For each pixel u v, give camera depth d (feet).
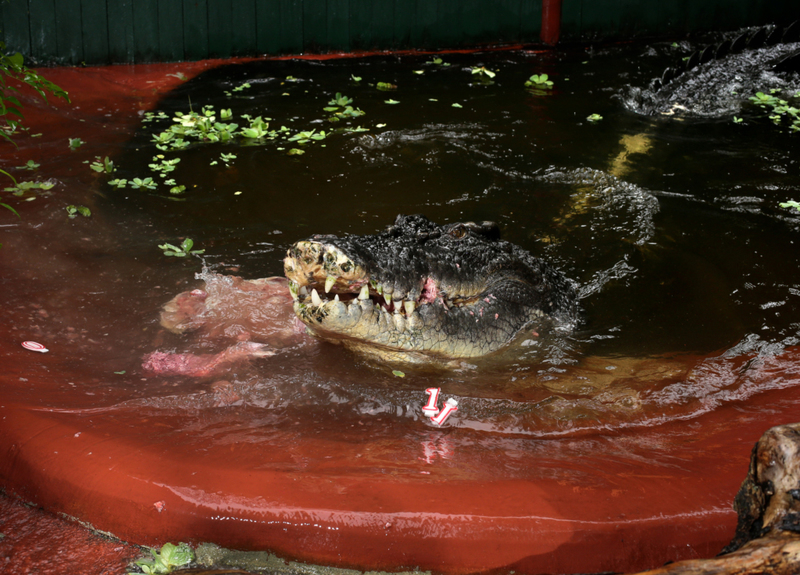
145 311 13.06
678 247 17.34
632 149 23.97
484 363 12.13
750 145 24.72
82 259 14.99
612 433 9.93
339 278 10.48
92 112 25.62
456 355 11.80
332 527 7.32
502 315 12.53
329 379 11.05
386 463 8.52
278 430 9.45
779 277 15.87
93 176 19.63
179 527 7.48
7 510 8.02
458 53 36.73
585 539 7.26
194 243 16.22
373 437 9.47
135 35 32.07
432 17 36.42
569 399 11.01
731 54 37.01
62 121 24.27
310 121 25.52
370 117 26.04
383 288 10.84
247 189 19.49
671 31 40.40
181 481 7.78
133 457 8.20
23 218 16.30
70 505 7.91
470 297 12.39
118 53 32.07
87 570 7.21
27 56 30.63
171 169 20.30
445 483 7.95
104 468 8.00
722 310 14.52
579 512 7.45
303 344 12.18
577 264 16.55
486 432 9.87
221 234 16.78
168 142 22.95
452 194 19.93
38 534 7.68
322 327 10.63
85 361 11.11
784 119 28.04
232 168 20.90
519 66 34.19
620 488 7.93
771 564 4.92
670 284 15.69
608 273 16.15
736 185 21.12
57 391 9.82
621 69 34.17
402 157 22.33
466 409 10.48
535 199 19.89
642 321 14.17
